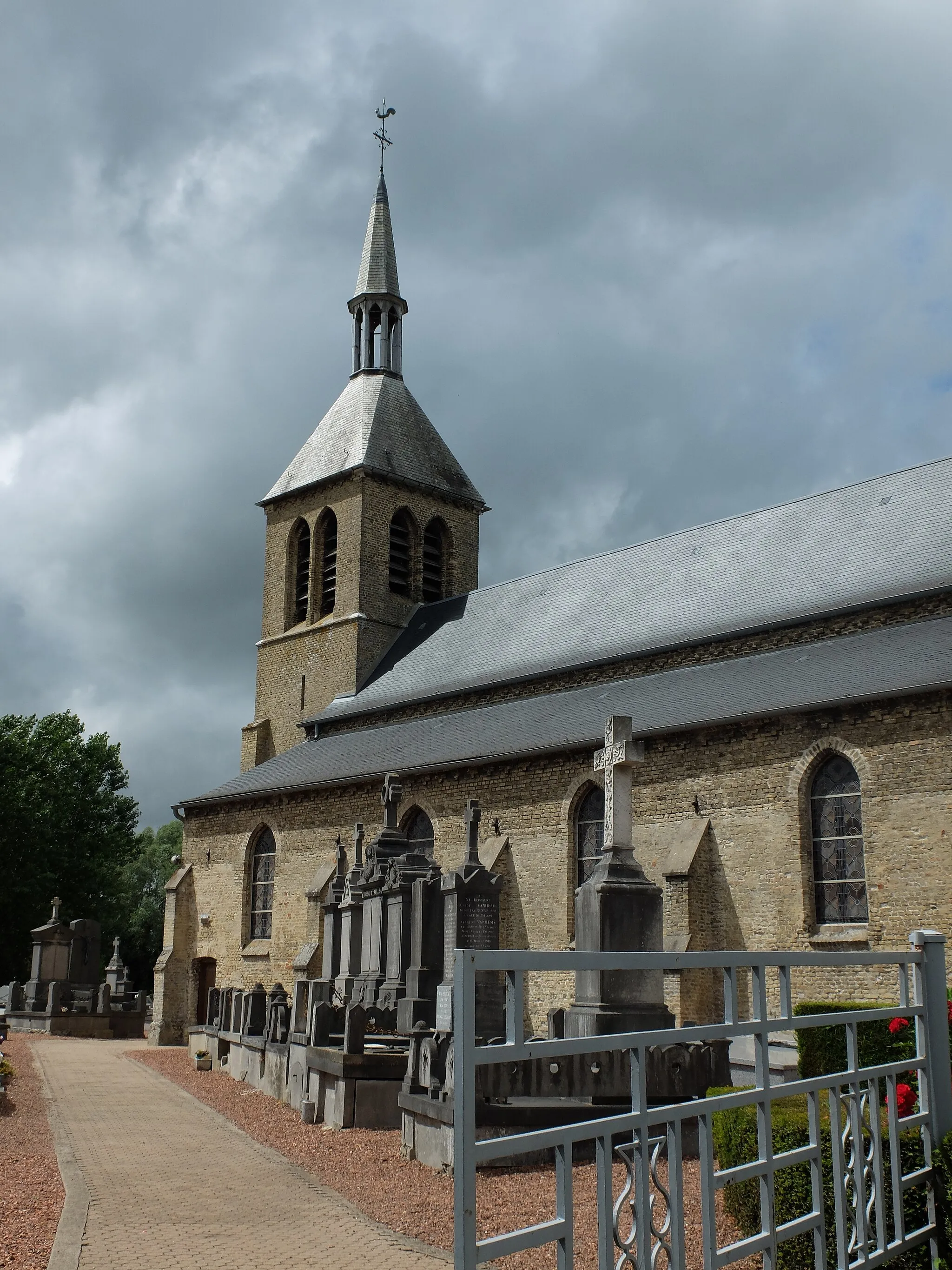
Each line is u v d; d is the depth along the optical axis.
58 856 54.16
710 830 22.47
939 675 20.22
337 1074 14.59
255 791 33.38
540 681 31.25
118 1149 12.95
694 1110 5.52
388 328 44.22
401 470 41.03
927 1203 7.33
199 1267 7.88
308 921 30.06
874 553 26.75
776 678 24.19
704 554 31.58
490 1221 8.95
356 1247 8.45
